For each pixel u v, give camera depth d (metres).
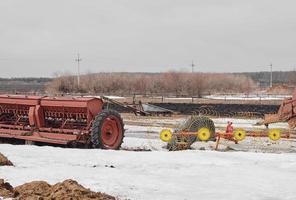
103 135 17.66
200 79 82.62
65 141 17.83
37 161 13.82
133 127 29.14
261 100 50.50
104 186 10.65
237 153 15.62
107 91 81.19
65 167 12.96
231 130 21.12
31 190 9.52
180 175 12.15
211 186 10.86
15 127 19.94
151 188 10.56
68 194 8.94
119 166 13.36
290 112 26.72
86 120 18.48
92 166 13.28
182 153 15.54
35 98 19.47
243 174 12.30
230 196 9.95
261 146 20.89
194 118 19.75
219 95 70.44
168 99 54.53
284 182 11.34
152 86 82.75
